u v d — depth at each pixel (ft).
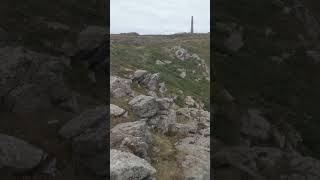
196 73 190.90
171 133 56.80
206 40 309.22
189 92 126.41
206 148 51.70
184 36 345.92
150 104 56.49
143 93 80.59
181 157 46.60
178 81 141.18
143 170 36.04
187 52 216.74
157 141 50.06
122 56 134.82
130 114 54.44
